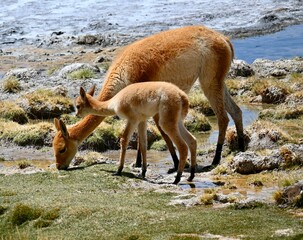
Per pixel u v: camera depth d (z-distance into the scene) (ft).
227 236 61.11
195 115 123.34
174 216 66.95
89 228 65.67
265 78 158.92
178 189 79.66
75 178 82.99
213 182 83.92
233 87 149.89
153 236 62.08
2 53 200.75
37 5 278.67
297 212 67.92
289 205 69.62
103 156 101.55
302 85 142.82
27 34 224.53
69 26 234.99
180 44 95.96
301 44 201.16
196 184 82.99
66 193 76.18
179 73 95.96
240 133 101.24
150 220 66.23
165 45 95.09
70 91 152.35
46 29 231.09
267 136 100.78
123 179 82.12
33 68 175.22
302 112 122.93
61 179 82.89
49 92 141.90
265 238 59.93
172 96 80.64
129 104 82.99
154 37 96.02
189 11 261.24
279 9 255.09
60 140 88.53
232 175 87.20
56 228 67.00
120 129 112.78
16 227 67.31
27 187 79.77
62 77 164.96
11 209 71.67
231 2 280.31
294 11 253.03
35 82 161.58
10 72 168.25
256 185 80.94
